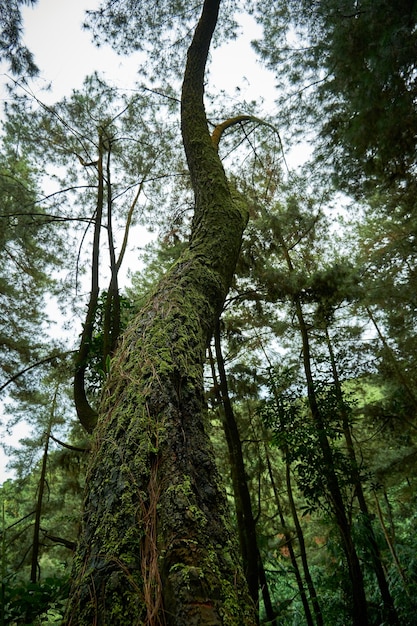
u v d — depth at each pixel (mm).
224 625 720
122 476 1041
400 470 8836
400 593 7871
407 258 9359
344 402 6891
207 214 2426
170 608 740
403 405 9086
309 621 7781
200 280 1962
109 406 1348
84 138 5402
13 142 6406
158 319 1634
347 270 7324
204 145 2803
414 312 8898
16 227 5816
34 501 10266
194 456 1115
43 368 8617
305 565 8250
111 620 784
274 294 7402
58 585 1936
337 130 5809
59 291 6613
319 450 6562
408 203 6383
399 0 3482
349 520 6812
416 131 4230
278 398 6910
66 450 8688
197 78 3150
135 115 5652
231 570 861
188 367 1424
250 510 5605
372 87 3779
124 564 857
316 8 5965
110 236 3559
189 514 913
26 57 4207
